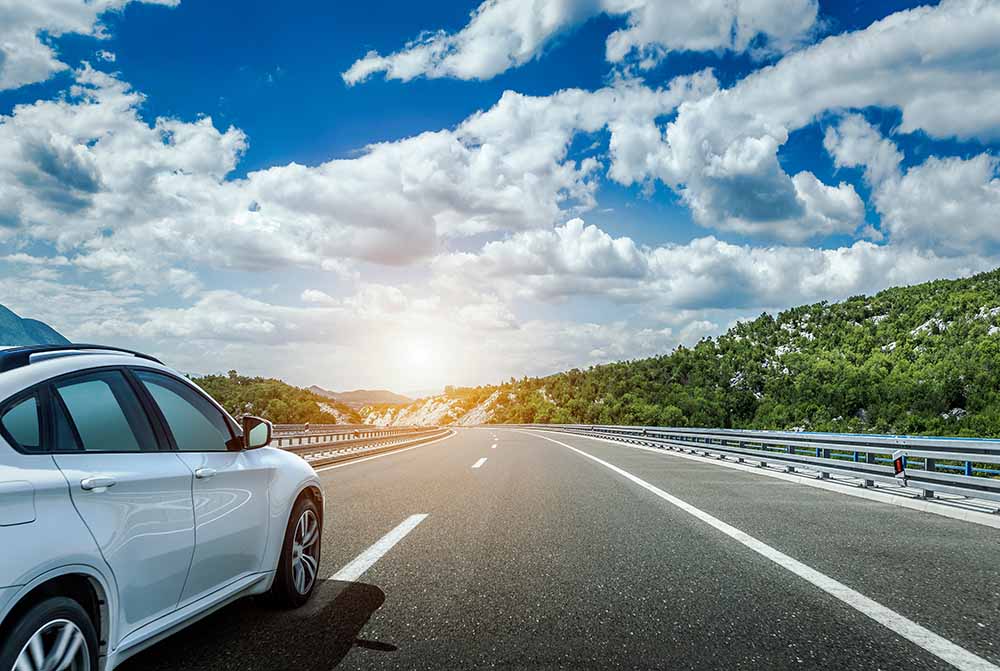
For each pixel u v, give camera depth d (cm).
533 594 448
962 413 14938
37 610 226
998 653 334
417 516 793
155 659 327
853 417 16312
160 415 331
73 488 251
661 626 378
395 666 316
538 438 3884
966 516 781
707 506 886
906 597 439
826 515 807
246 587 372
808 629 372
